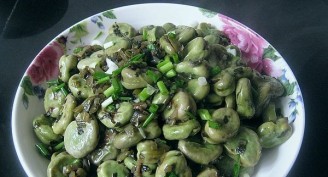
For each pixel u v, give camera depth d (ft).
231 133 0.61
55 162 0.63
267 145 0.66
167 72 0.65
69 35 0.79
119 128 0.62
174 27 0.78
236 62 0.70
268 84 0.68
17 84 0.85
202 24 0.78
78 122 0.64
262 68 0.75
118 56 0.68
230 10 0.98
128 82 0.63
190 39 0.70
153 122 0.62
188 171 0.59
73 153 0.64
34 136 0.69
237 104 0.64
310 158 0.73
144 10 0.82
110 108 0.63
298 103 0.68
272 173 0.63
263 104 0.68
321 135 0.76
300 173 0.71
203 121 0.63
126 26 0.80
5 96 0.83
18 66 0.88
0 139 0.77
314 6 0.98
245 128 0.65
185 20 0.82
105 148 0.64
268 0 0.99
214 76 0.65
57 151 0.68
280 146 0.66
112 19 0.82
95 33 0.82
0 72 0.87
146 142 0.60
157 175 0.58
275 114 0.68
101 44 0.81
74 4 1.01
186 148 0.60
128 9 0.82
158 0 1.02
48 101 0.71
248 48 0.76
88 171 0.65
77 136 0.64
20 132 0.66
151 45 0.68
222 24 0.79
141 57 0.66
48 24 0.97
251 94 0.65
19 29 0.96
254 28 0.94
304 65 0.86
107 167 0.61
